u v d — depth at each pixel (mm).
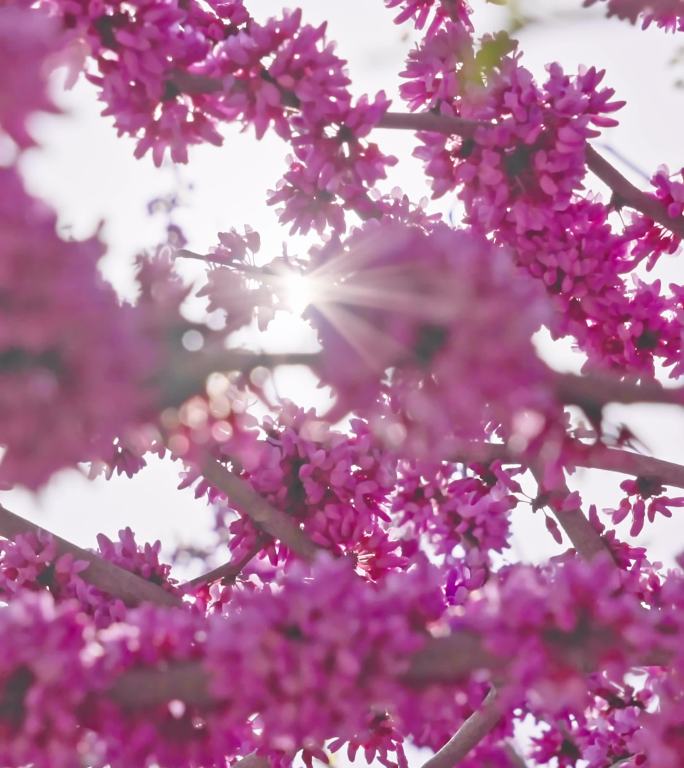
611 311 1184
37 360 758
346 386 894
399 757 1188
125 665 996
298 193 1192
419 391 899
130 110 1109
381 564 1195
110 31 1088
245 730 1051
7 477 768
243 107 1118
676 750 1003
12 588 1175
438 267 889
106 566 1184
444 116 1152
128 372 771
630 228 1211
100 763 999
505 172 1155
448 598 1198
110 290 780
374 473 1189
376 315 889
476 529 1212
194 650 999
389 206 1192
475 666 990
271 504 1189
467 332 866
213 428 920
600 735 1265
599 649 989
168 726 998
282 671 980
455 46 1177
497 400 882
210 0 1184
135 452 1179
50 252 732
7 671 985
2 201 729
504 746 1295
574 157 1151
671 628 996
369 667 983
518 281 887
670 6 994
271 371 916
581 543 1205
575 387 969
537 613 989
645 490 1213
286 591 990
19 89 741
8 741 983
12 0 1069
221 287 1093
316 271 918
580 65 1161
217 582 1219
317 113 1123
